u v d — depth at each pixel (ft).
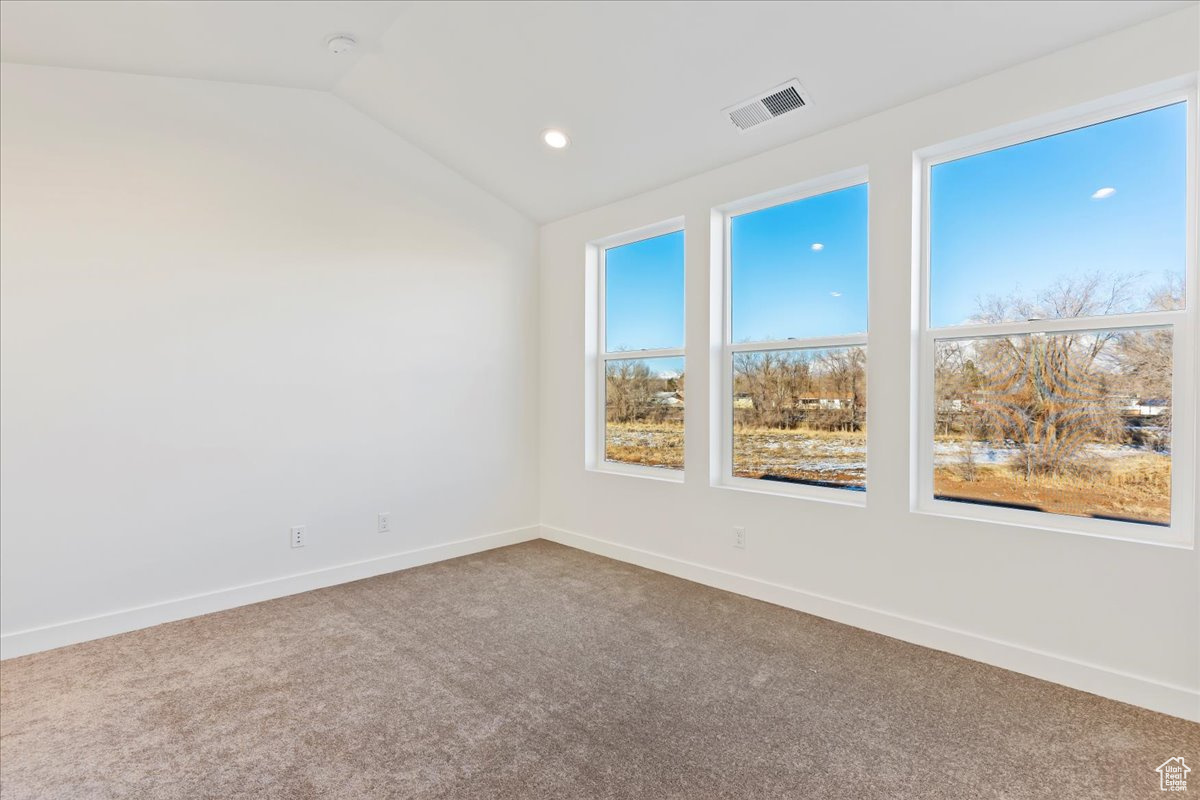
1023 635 7.69
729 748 6.16
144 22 7.88
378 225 11.94
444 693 7.29
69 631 8.68
